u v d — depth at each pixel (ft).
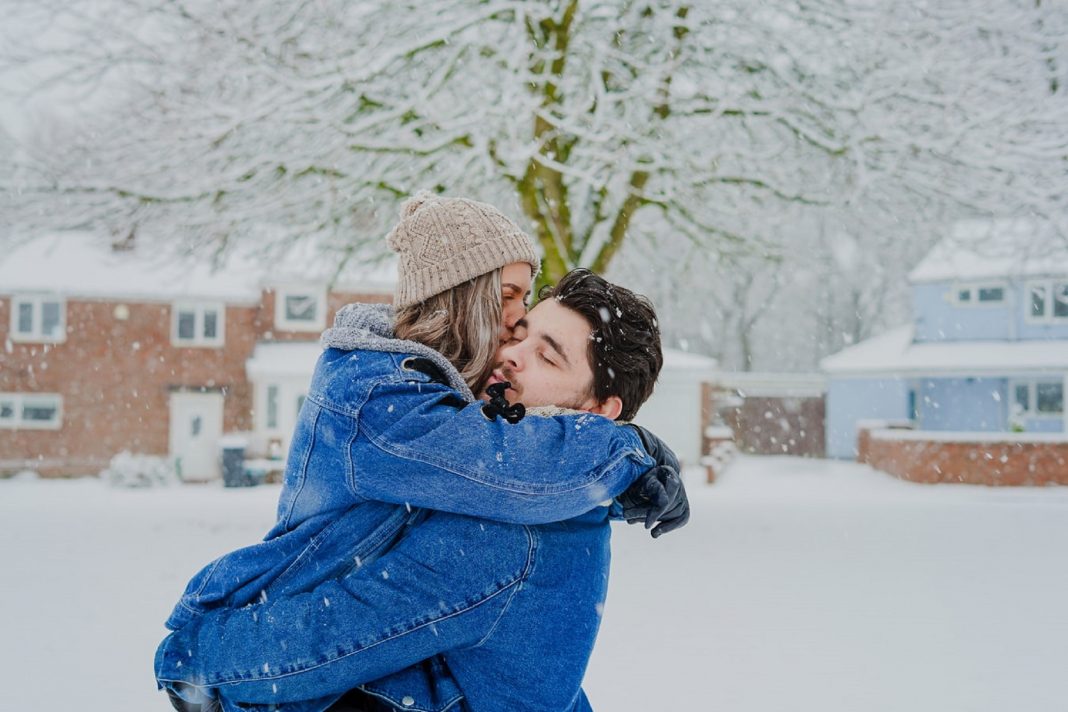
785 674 17.24
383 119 35.24
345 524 4.58
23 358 85.05
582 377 5.01
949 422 92.43
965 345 91.97
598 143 35.37
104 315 86.12
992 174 36.60
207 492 70.90
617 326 5.05
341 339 4.83
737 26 37.09
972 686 16.76
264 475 78.84
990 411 90.84
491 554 4.42
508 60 34.53
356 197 37.45
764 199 41.55
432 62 38.22
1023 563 30.83
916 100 36.81
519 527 4.50
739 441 112.68
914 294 95.96
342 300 90.58
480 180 39.63
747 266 50.19
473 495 4.32
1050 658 18.67
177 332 87.30
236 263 92.17
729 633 20.29
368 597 4.33
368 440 4.45
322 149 35.83
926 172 37.52
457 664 4.53
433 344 5.00
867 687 16.55
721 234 44.01
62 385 85.46
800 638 19.94
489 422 4.47
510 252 5.08
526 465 4.34
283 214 38.32
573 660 4.57
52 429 85.25
